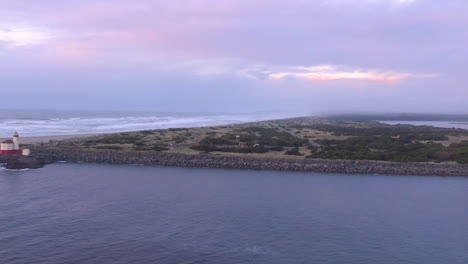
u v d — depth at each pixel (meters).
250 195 54.50
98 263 31.22
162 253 33.69
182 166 77.94
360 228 41.84
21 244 34.28
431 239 39.38
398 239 39.06
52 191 53.22
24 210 43.94
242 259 33.12
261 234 39.03
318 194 56.38
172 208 46.81
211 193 54.97
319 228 41.34
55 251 33.12
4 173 66.06
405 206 51.28
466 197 57.00
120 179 63.12
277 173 72.69
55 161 79.38
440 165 76.81
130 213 44.25
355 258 34.16
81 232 37.69
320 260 33.47
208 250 34.72
